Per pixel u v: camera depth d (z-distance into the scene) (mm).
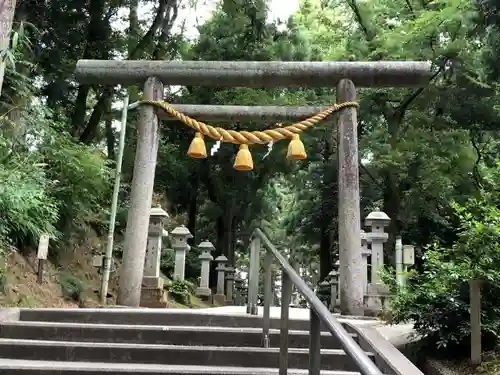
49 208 7469
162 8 12961
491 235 4824
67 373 3723
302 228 20297
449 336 4828
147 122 7504
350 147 7230
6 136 7562
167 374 3750
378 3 14078
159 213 9180
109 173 9984
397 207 14633
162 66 7660
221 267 16359
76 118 12320
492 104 12102
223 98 14008
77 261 10297
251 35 14648
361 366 1692
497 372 4367
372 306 8102
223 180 17406
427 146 13172
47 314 5219
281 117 7805
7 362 4016
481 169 13133
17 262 8172
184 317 5234
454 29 11000
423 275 5457
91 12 12070
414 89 12750
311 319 2475
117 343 4492
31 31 10625
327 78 7590
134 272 7094
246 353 4281
